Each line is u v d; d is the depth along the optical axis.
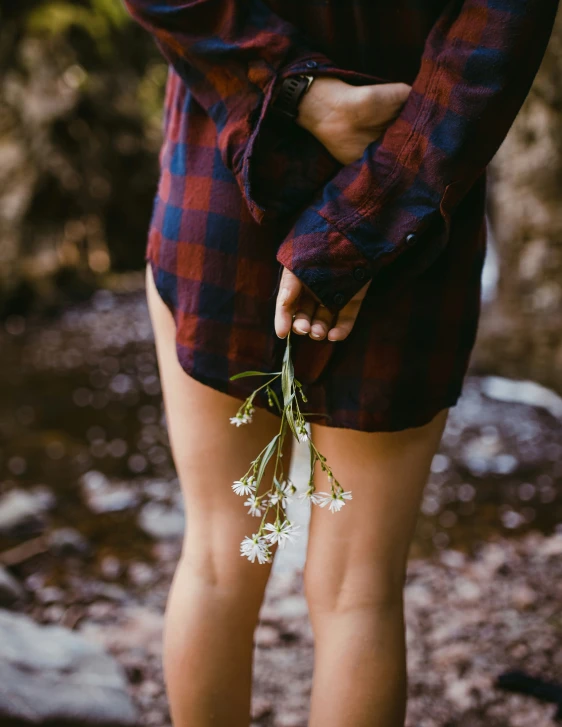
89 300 5.97
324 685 1.29
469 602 2.19
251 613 1.35
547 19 1.15
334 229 1.16
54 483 3.16
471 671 1.91
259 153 1.20
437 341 1.26
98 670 1.77
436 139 1.15
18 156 5.85
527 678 1.84
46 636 1.82
